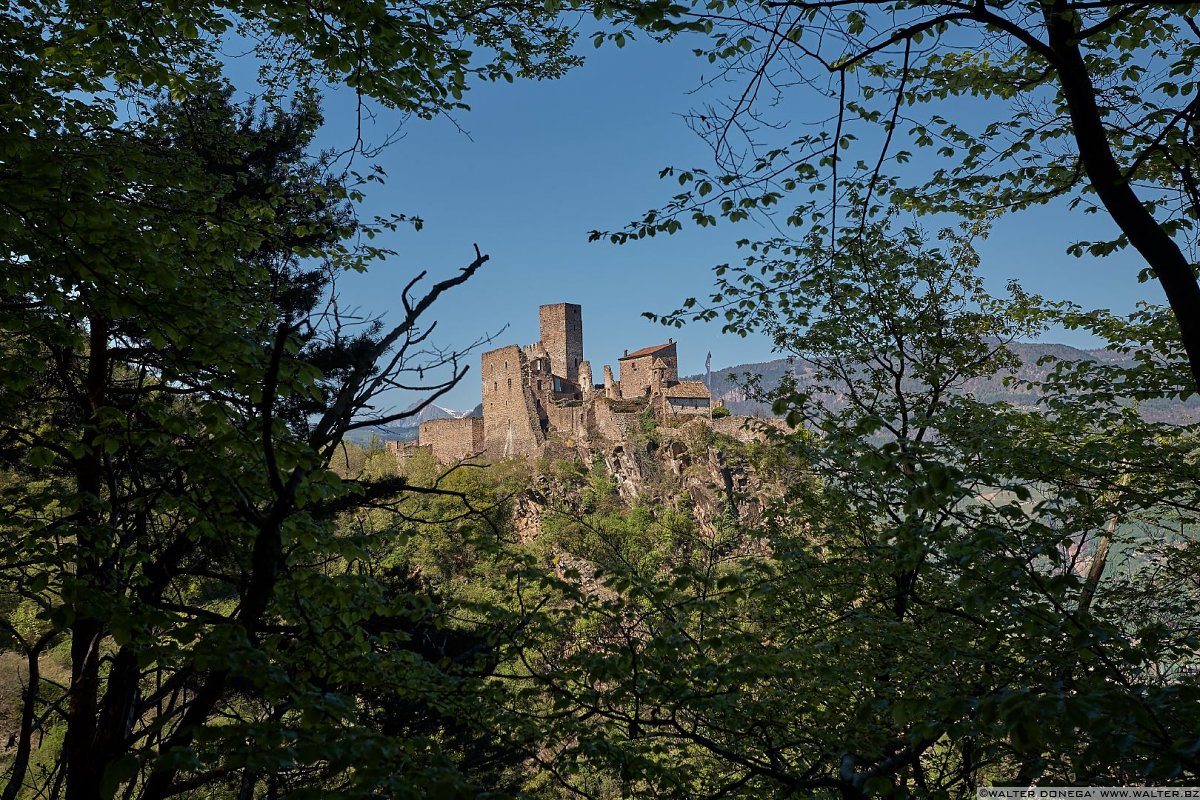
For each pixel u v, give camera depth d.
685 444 87.44
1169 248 6.59
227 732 4.05
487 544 7.69
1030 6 7.88
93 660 7.35
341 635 6.67
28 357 8.13
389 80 9.02
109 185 7.93
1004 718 4.00
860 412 13.52
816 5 6.36
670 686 7.37
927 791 6.54
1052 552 6.92
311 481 6.25
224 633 4.67
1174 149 8.47
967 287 14.39
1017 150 10.25
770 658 7.52
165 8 8.79
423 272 6.23
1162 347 12.68
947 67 11.26
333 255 11.05
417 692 7.23
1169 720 4.59
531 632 8.05
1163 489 11.74
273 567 5.17
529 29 11.13
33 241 6.88
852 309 13.83
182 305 6.65
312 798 3.92
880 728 8.63
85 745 7.26
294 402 10.49
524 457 94.25
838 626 10.40
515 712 7.70
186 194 9.65
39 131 7.83
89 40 9.22
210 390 7.31
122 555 7.04
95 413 6.43
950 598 9.88
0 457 9.24
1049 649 7.43
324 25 8.12
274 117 15.45
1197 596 12.55
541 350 112.81
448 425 105.69
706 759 10.63
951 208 11.49
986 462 9.99
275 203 11.02
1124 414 12.76
